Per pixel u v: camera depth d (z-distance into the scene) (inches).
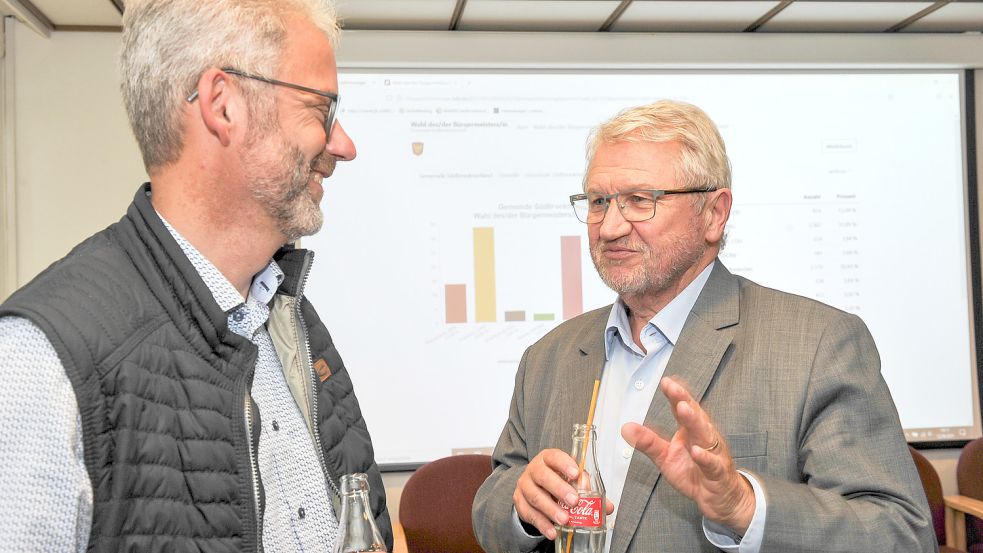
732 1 132.5
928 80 149.8
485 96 143.2
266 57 38.9
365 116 140.6
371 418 139.4
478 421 141.5
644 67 144.9
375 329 139.9
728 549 47.0
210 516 36.1
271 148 39.0
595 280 144.6
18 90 134.4
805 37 146.5
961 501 124.9
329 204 139.4
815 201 147.2
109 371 34.0
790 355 53.4
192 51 37.9
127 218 38.7
